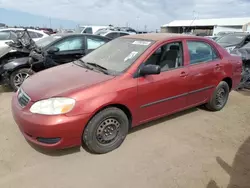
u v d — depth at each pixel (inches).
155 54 133.3
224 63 172.4
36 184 97.4
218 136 142.8
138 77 123.3
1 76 221.6
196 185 100.0
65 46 233.0
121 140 125.0
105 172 106.1
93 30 699.4
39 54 213.5
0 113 165.5
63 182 99.1
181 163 114.5
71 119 103.3
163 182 101.1
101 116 111.8
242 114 178.5
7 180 98.7
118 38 161.5
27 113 105.7
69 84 113.6
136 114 126.9
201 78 156.6
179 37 148.3
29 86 119.7
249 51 251.0
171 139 136.5
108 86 113.0
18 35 257.8
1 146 122.7
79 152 120.0
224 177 105.6
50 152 119.0
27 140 116.6
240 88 249.3
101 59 142.9
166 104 140.5
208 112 179.9
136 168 109.6
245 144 134.6
